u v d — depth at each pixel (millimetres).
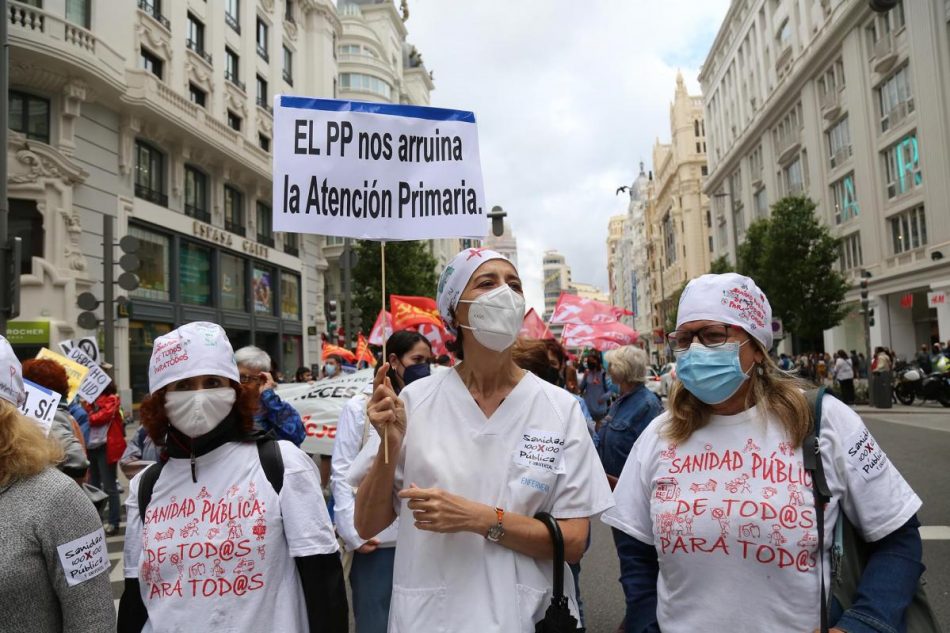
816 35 31469
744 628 1772
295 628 2182
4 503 1786
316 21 34562
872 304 27688
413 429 1901
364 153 2541
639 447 2172
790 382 1971
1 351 1922
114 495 7484
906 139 25203
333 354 13125
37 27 16281
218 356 2264
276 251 30188
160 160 22312
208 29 24875
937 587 4637
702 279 2047
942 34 22719
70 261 17141
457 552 1776
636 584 2086
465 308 1952
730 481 1872
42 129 17188
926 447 10758
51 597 1814
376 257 31859
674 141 68938
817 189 32375
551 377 4176
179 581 2121
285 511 2203
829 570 1771
